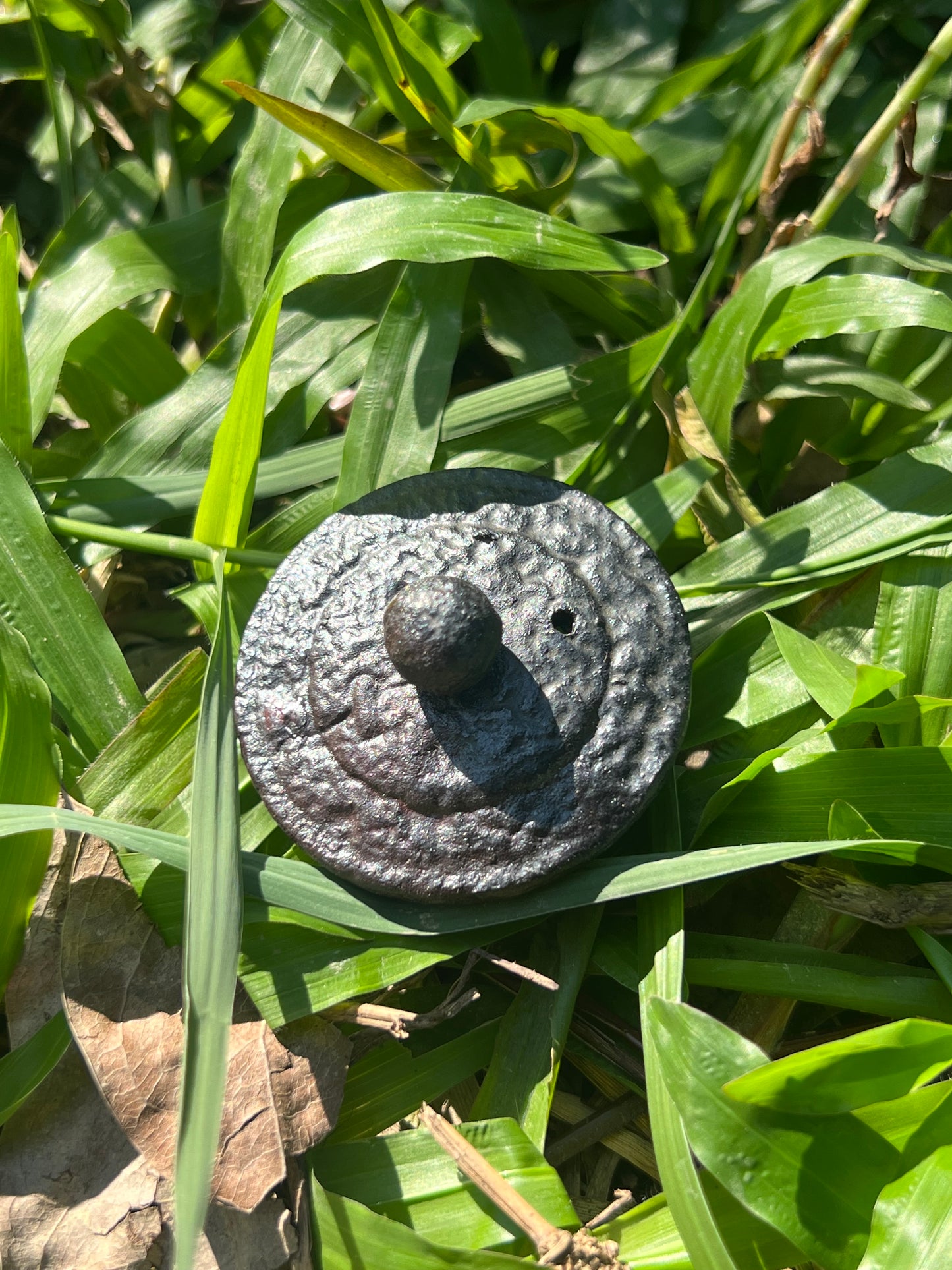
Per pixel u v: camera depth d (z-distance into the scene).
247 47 0.24
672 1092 0.15
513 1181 0.16
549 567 0.17
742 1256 0.16
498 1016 0.18
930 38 0.23
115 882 0.17
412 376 0.20
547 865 0.16
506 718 0.16
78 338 0.21
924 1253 0.15
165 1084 0.16
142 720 0.18
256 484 0.20
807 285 0.20
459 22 0.24
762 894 0.19
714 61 0.22
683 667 0.17
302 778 0.16
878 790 0.18
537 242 0.19
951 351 0.21
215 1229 0.16
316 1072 0.17
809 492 0.22
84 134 0.24
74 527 0.19
